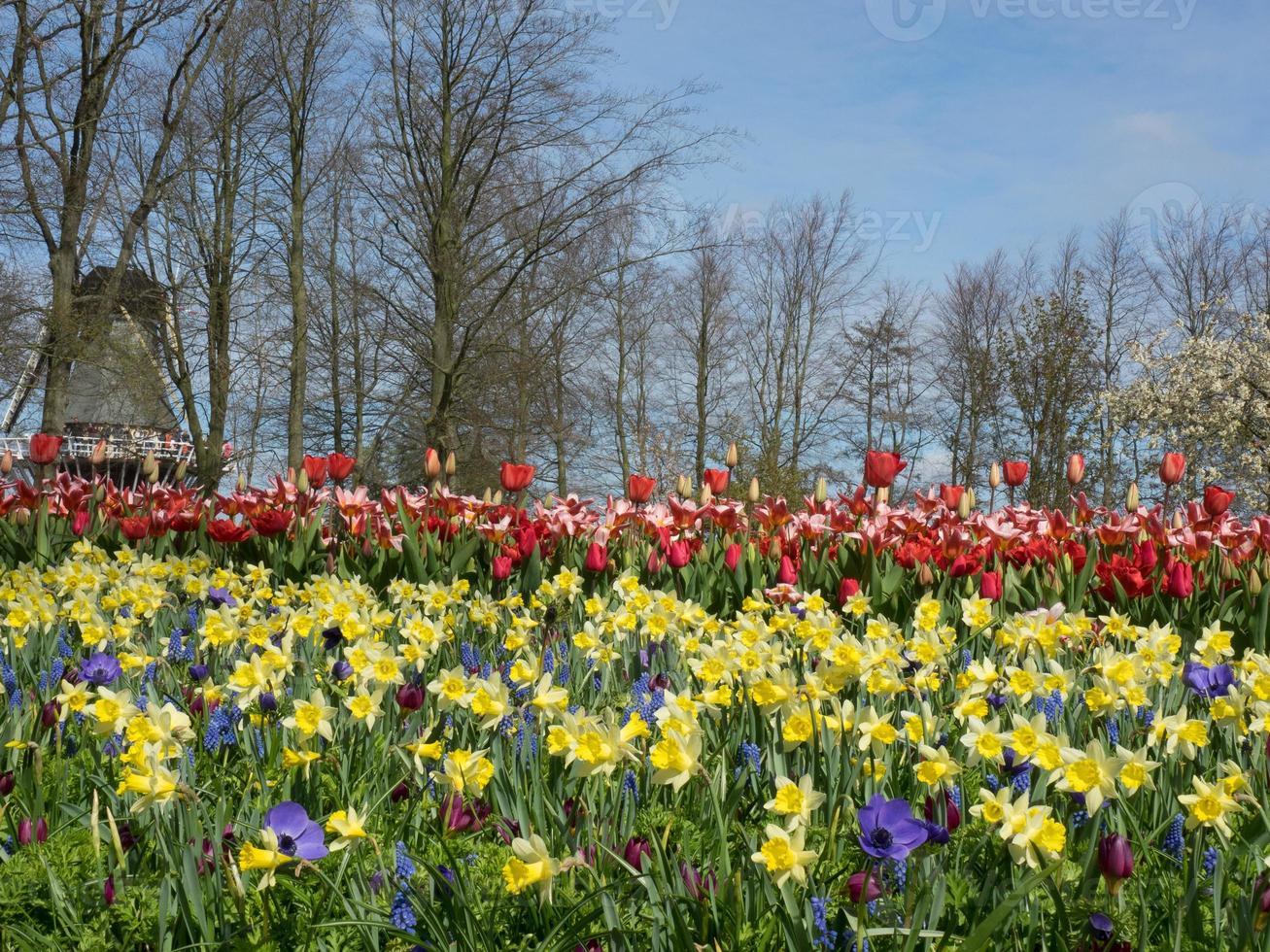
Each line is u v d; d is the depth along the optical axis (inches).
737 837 95.4
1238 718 113.8
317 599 191.0
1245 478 1077.1
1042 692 120.8
